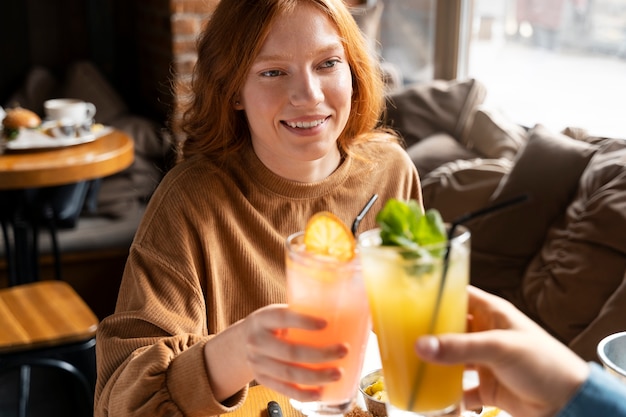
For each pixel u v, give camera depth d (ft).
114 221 11.30
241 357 2.97
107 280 11.12
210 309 4.18
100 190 11.32
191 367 3.11
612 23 8.61
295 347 2.48
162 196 4.22
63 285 8.30
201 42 4.24
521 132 9.21
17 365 7.46
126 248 11.09
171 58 11.89
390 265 2.19
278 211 4.40
